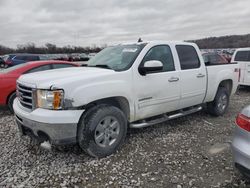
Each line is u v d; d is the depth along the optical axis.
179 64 5.02
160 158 3.90
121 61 4.46
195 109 5.62
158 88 4.56
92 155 3.82
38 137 3.70
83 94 3.56
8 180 3.27
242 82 10.29
